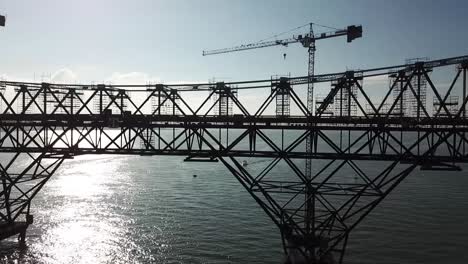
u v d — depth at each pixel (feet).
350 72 85.15
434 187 265.54
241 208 206.59
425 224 171.83
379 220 176.96
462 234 158.10
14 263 125.18
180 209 205.67
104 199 232.73
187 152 94.94
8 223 128.36
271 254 135.85
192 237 155.33
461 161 80.23
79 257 132.87
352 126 85.97
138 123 98.78
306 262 86.28
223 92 93.81
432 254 136.05
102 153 100.94
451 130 80.64
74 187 273.33
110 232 162.20
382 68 83.61
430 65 81.05
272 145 90.68
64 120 103.50
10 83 103.45
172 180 313.73
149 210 203.62
